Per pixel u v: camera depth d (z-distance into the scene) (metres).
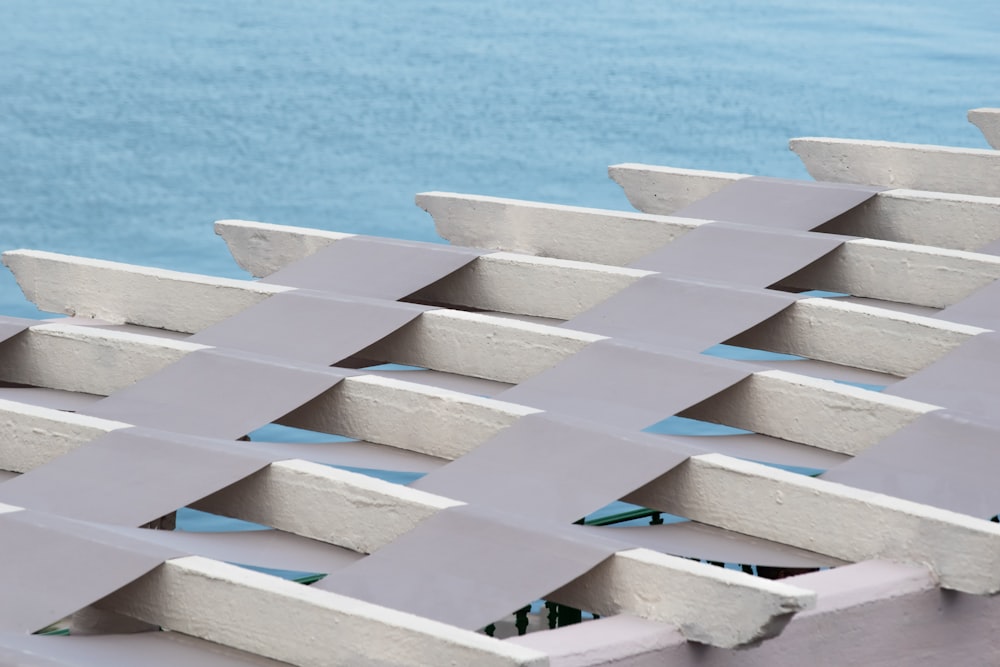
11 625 5.86
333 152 46.91
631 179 13.16
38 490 7.20
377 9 78.50
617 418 8.07
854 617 6.10
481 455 7.43
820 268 10.91
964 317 9.66
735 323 9.35
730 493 6.98
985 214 11.50
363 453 8.09
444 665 5.20
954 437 7.45
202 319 10.22
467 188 41.47
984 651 6.52
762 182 12.34
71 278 10.70
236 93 57.12
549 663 5.09
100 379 9.34
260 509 7.17
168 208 40.59
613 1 79.31
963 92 51.06
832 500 6.64
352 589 6.07
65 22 73.25
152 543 6.21
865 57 59.25
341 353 9.19
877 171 13.32
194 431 8.16
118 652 5.80
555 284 10.38
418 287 10.39
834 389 8.02
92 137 49.38
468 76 59.44
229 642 5.80
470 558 6.14
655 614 5.82
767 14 72.19
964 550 6.23
